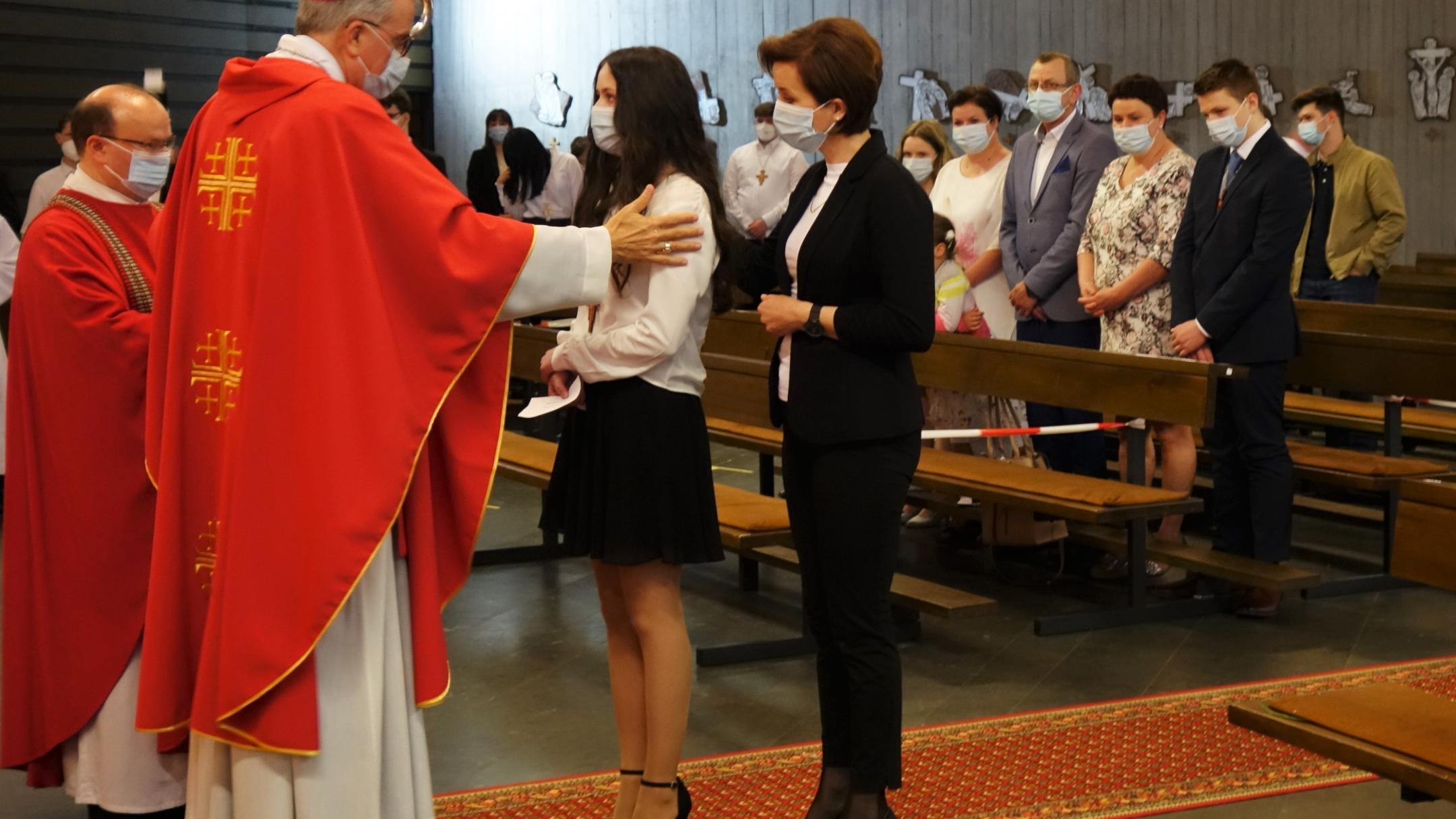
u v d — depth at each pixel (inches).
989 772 133.7
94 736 122.3
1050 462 217.9
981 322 219.9
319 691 88.4
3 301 241.1
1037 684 160.2
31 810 134.0
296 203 86.7
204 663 87.7
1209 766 134.5
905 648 174.7
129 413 120.9
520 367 225.3
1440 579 96.3
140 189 126.5
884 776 114.0
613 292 111.4
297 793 88.9
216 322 91.2
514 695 161.5
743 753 139.8
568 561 227.1
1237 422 186.2
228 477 87.9
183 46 478.6
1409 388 189.9
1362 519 227.6
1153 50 384.8
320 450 85.2
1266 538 185.2
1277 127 370.6
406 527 92.3
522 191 364.5
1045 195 214.8
